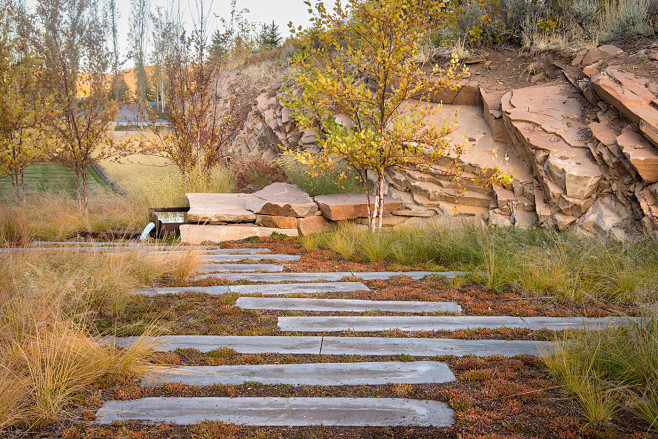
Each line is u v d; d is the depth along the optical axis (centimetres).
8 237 853
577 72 977
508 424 300
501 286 602
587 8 1091
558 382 350
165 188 1230
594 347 372
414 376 370
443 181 955
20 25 1004
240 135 2033
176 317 494
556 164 806
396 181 1040
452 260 750
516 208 866
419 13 862
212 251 828
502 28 1175
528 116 909
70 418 306
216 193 1176
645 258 617
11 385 310
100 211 1094
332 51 1313
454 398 332
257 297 563
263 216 976
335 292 588
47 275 512
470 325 479
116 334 436
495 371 372
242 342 433
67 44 1030
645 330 381
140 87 3506
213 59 1424
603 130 820
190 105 1335
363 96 890
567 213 797
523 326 475
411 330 468
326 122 977
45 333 371
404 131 861
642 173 714
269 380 362
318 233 961
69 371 340
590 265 605
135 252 636
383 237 816
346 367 384
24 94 1002
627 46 961
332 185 1132
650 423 298
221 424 300
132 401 329
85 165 1069
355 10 870
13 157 1014
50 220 959
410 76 873
